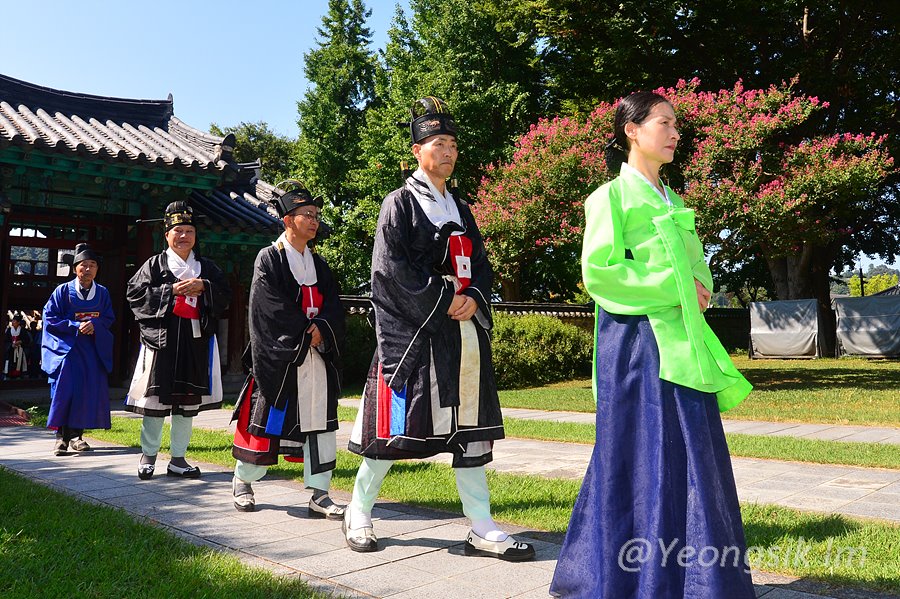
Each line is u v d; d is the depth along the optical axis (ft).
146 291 17.52
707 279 8.14
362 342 55.21
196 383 17.58
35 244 41.70
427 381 10.54
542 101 85.81
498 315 55.67
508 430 27.17
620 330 7.72
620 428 7.48
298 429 13.39
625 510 7.33
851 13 67.51
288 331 13.43
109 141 43.16
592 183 51.70
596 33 67.82
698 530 6.87
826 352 83.05
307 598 8.59
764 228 45.68
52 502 13.56
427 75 80.89
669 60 68.54
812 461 19.57
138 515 13.46
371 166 86.84
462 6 80.07
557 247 55.21
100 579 9.22
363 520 11.31
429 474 17.70
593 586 7.53
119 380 43.16
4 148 36.04
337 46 109.19
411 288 10.59
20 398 38.52
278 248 14.01
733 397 8.00
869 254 96.02
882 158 47.32
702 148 46.68
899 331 78.79
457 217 11.50
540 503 14.17
